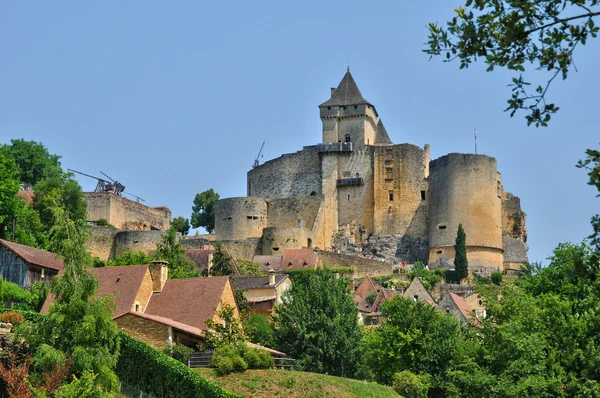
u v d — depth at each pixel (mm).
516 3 17453
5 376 38250
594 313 51156
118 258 98188
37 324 43656
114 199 127375
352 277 117625
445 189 125938
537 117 17641
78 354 42469
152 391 46500
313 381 52438
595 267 18078
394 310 69625
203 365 51844
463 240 119875
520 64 17594
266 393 49469
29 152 121500
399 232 132000
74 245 45844
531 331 51719
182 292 60375
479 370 53094
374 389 56562
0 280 55938
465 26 17844
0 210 82812
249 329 59125
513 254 129875
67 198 107500
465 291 109938
